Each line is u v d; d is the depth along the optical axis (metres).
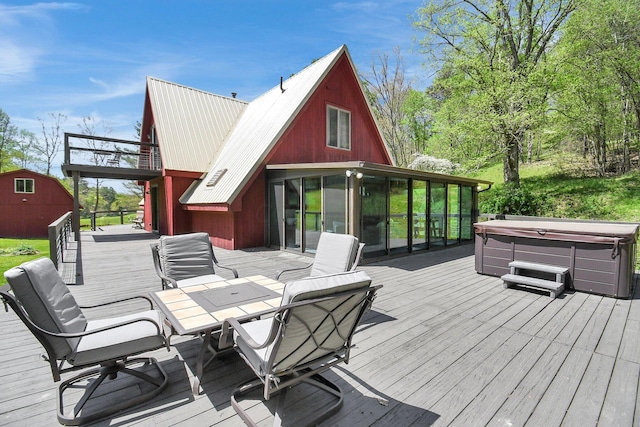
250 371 2.72
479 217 11.39
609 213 12.10
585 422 2.09
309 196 8.27
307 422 2.09
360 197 7.25
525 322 3.74
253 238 9.67
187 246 4.34
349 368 2.73
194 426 2.07
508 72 12.36
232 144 11.99
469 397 2.35
